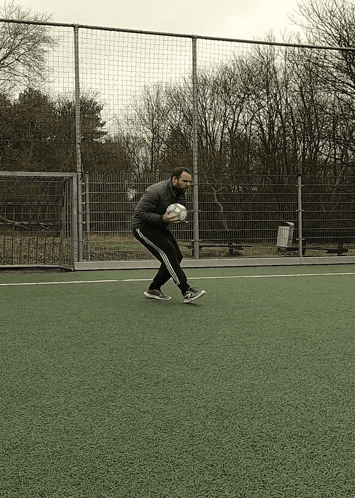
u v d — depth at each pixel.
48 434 2.22
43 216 10.47
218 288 7.00
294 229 11.02
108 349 3.72
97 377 3.05
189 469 1.91
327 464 1.94
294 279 8.06
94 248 9.86
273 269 9.85
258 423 2.33
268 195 10.85
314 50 16.92
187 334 4.20
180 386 2.87
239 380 2.97
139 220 5.73
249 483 1.80
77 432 2.24
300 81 20.28
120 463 1.96
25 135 12.05
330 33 17.12
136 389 2.82
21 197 10.42
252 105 21.09
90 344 3.87
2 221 10.46
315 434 2.21
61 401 2.63
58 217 10.46
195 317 4.94
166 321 4.76
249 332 4.27
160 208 5.76
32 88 12.35
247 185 10.71
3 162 12.19
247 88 20.92
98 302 5.87
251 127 21.17
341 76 16.61
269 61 20.81
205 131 21.16
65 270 9.71
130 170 10.28
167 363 3.34
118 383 2.93
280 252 10.98
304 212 11.10
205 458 1.99
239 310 5.30
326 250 11.21
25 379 3.01
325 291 6.67
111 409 2.52
